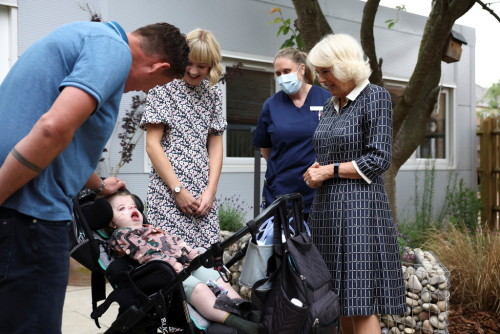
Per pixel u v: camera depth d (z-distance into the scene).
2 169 1.49
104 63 1.57
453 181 7.93
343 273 2.41
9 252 1.57
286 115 3.11
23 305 1.60
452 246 4.27
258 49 5.87
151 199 2.91
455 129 7.95
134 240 2.34
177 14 5.27
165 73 1.85
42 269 1.62
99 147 1.76
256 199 3.72
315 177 2.47
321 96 3.13
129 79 1.83
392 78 7.14
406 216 7.34
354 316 2.49
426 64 4.09
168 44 1.80
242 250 2.46
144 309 2.14
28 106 1.58
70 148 1.67
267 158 3.37
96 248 2.21
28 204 1.59
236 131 5.75
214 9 5.52
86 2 4.76
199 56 2.79
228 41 5.63
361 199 2.41
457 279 3.94
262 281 2.21
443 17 3.91
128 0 4.96
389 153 2.38
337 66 2.40
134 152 5.07
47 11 4.58
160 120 2.82
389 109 2.41
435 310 3.11
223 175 5.61
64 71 1.61
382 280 2.39
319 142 2.59
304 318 2.09
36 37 4.54
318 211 2.53
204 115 2.97
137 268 2.22
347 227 2.41
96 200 2.33
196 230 2.90
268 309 2.15
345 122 2.47
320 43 2.48
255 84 5.93
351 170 2.38
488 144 7.93
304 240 2.31
